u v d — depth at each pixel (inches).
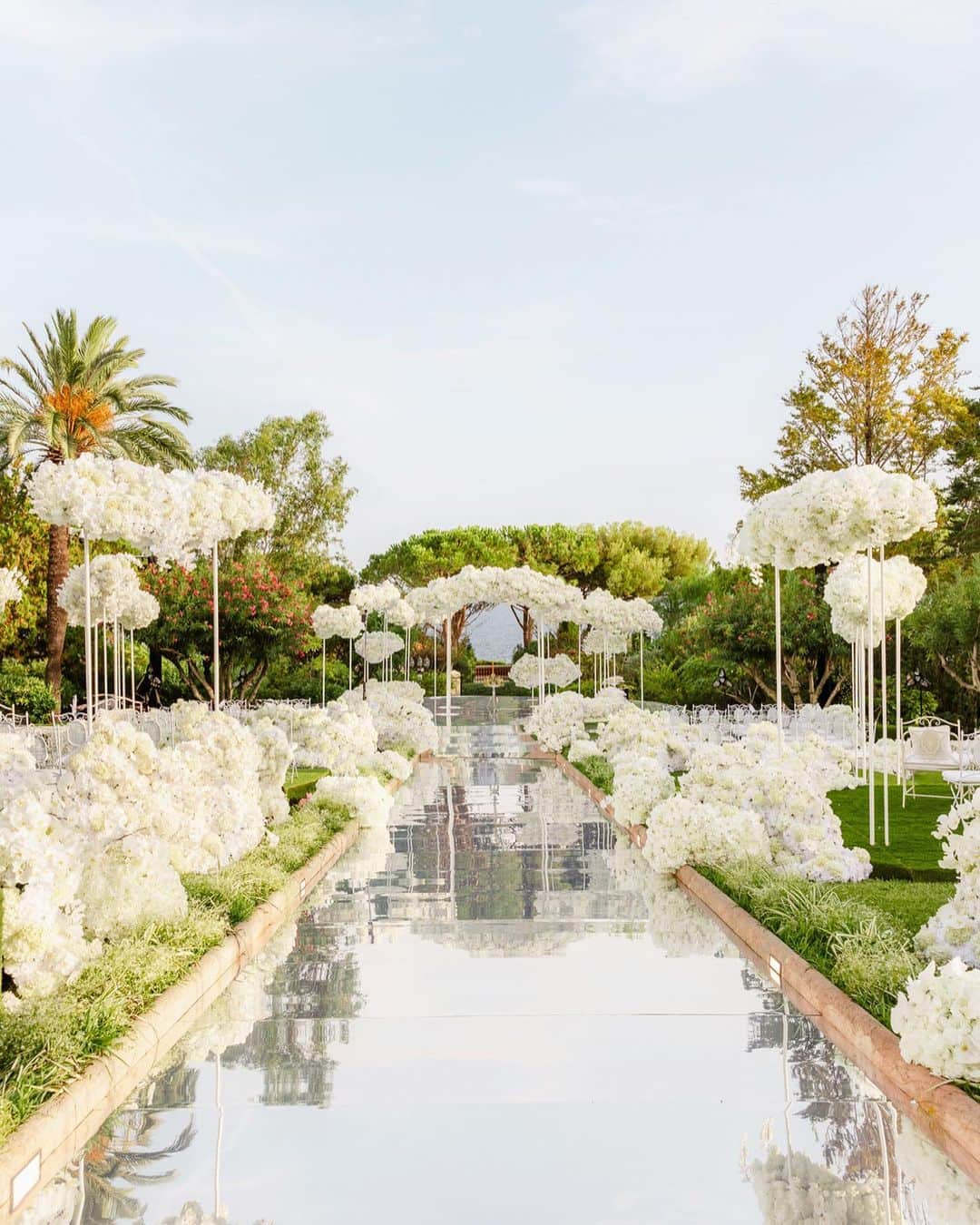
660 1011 188.1
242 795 285.4
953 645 767.1
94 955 177.9
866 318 995.9
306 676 1228.5
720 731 645.9
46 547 924.0
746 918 241.4
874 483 333.1
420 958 227.5
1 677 775.7
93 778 196.5
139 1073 159.0
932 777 553.3
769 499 347.9
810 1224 112.4
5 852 158.9
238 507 389.1
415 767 707.4
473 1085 153.6
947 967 143.8
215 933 218.1
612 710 889.5
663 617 1334.9
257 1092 151.7
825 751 455.5
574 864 348.2
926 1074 143.1
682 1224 113.5
